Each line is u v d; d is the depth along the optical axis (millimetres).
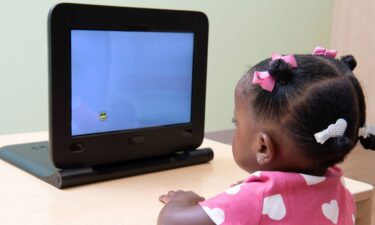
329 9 2691
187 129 1108
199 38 1091
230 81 2482
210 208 692
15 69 1936
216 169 1088
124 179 1002
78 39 922
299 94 691
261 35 2537
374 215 1233
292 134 699
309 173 733
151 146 1056
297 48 2686
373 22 2312
